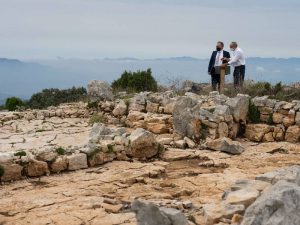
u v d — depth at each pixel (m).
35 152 11.16
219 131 14.75
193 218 7.68
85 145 12.20
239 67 19.56
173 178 10.93
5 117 20.91
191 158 13.13
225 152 13.68
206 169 11.86
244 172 11.36
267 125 15.77
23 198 9.17
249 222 6.12
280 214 5.98
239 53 19.36
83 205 8.69
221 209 7.54
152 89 25.84
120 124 18.44
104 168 11.64
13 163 10.59
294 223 5.94
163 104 17.39
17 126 19.12
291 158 13.04
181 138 14.78
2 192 9.64
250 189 7.90
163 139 14.69
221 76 19.42
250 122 16.38
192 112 14.82
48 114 21.19
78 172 11.28
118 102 19.89
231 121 15.30
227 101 15.89
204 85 25.17
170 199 9.18
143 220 6.11
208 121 14.76
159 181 10.63
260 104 16.33
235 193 7.84
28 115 21.20
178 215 6.36
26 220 7.91
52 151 11.32
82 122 19.72
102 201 8.95
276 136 15.66
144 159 12.81
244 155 13.45
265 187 8.05
